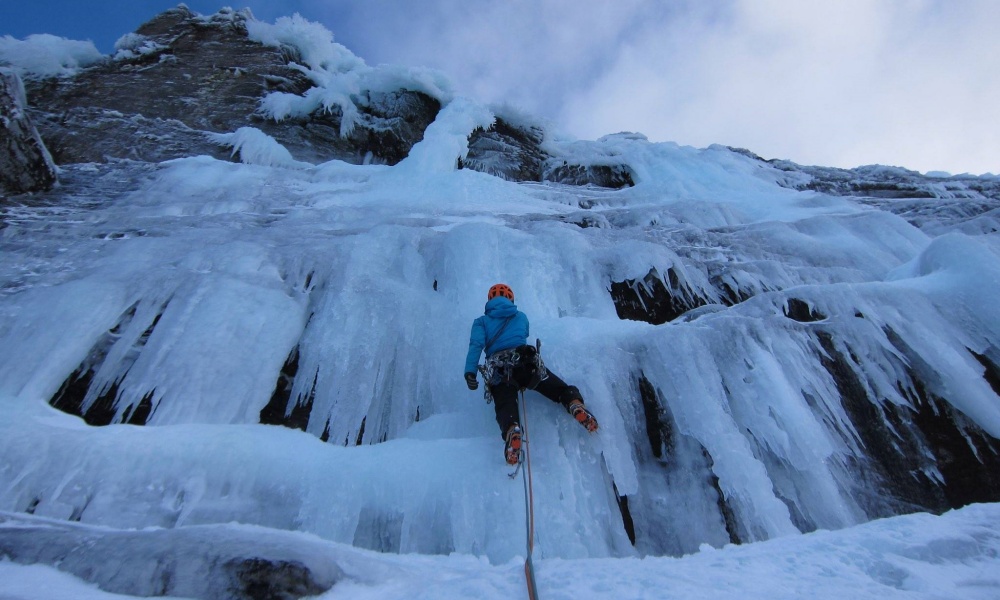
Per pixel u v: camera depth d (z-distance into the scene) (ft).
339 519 8.52
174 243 15.74
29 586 5.20
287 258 14.48
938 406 10.30
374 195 25.27
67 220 18.37
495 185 26.05
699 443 9.61
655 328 11.20
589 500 8.79
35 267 14.24
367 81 39.24
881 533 6.70
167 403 10.54
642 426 10.08
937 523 6.94
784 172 32.58
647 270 15.06
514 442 8.59
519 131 39.34
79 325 11.55
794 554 6.44
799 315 11.99
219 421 10.65
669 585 5.45
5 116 20.77
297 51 46.73
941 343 10.98
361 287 13.43
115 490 8.58
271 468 9.14
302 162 32.71
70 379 11.00
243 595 5.19
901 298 11.87
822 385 10.37
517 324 10.37
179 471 8.91
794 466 9.14
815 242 18.65
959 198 26.37
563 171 37.29
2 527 6.59
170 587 5.28
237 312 12.25
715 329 10.87
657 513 8.94
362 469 9.02
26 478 8.46
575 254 15.47
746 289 15.83
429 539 8.35
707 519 8.76
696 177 31.50
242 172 26.43
